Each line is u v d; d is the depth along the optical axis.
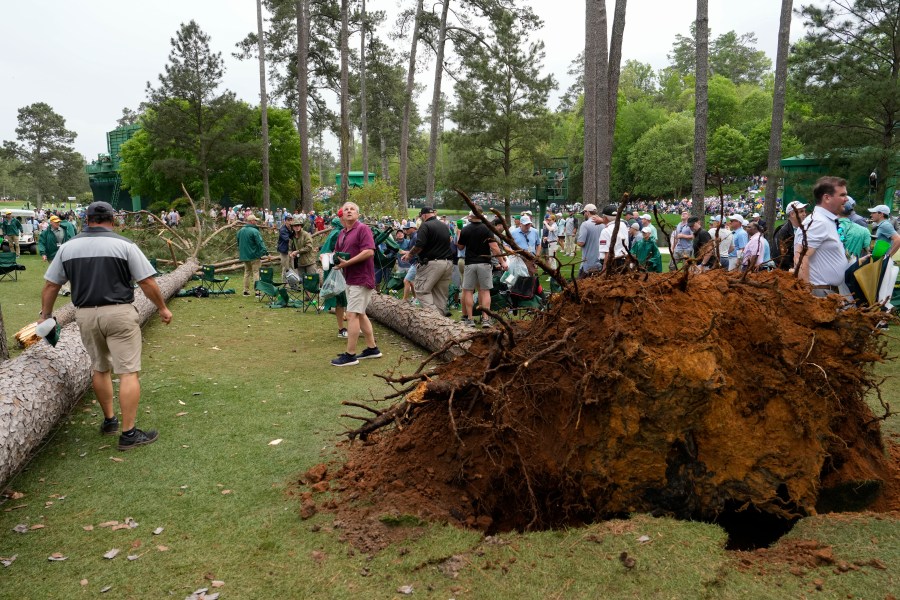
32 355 5.02
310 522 3.21
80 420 4.97
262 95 36.44
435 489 3.38
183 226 20.97
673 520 2.84
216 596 2.58
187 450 4.29
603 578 2.46
